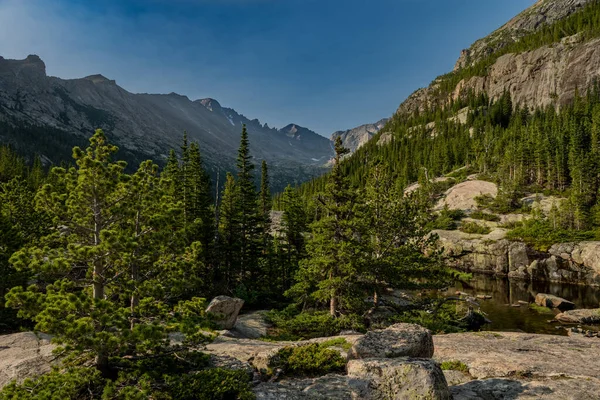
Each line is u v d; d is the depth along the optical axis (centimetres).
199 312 1321
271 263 4234
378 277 2802
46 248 1135
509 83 17488
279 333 2738
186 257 1359
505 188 8581
